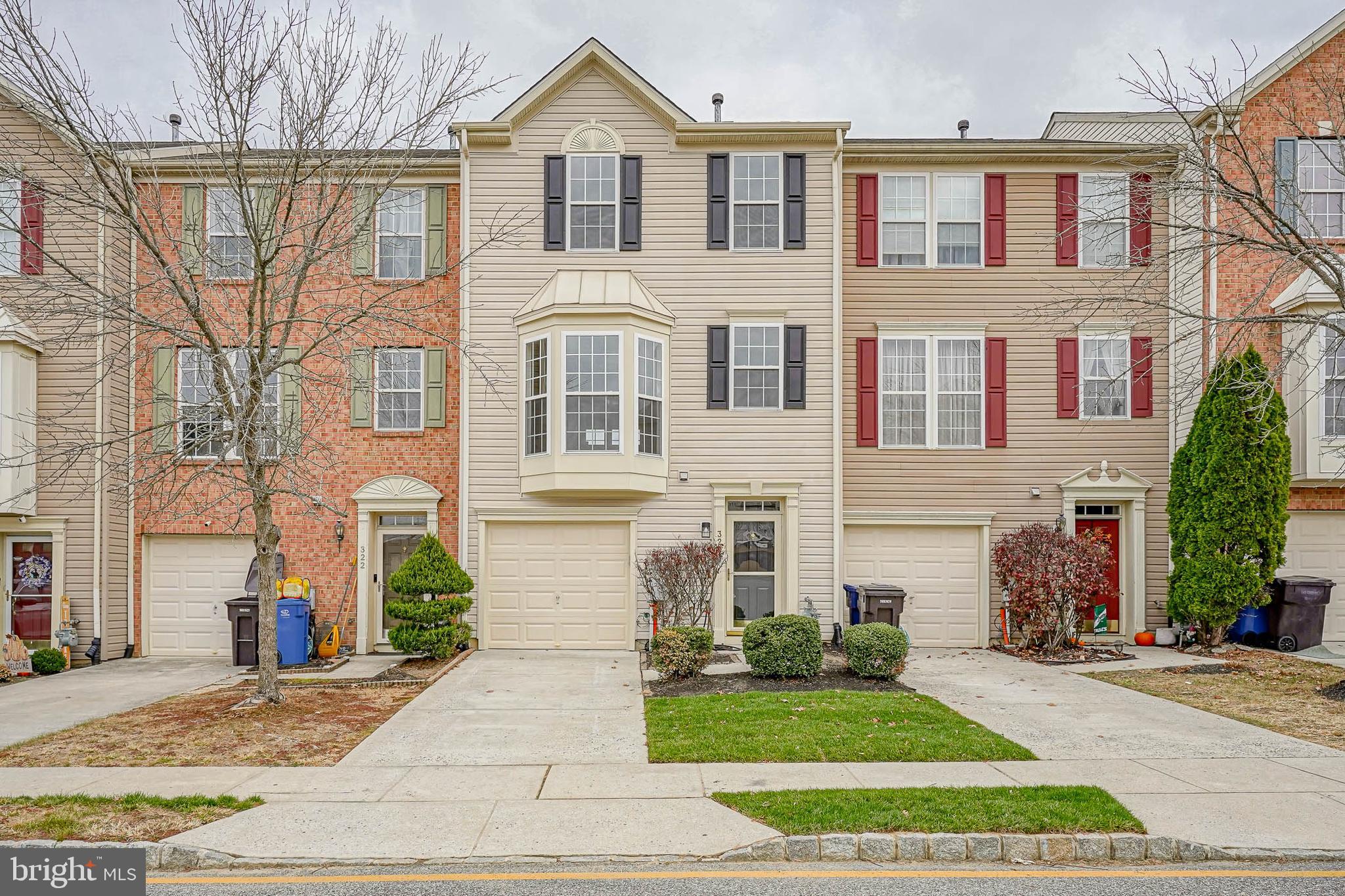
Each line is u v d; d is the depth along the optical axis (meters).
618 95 15.80
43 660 13.61
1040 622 14.77
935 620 16.02
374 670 13.79
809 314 15.71
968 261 16.39
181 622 15.73
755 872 5.91
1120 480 15.97
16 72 10.06
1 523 14.73
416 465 15.78
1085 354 16.25
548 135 15.72
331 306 12.09
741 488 15.44
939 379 16.27
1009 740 9.01
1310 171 15.21
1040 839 6.21
